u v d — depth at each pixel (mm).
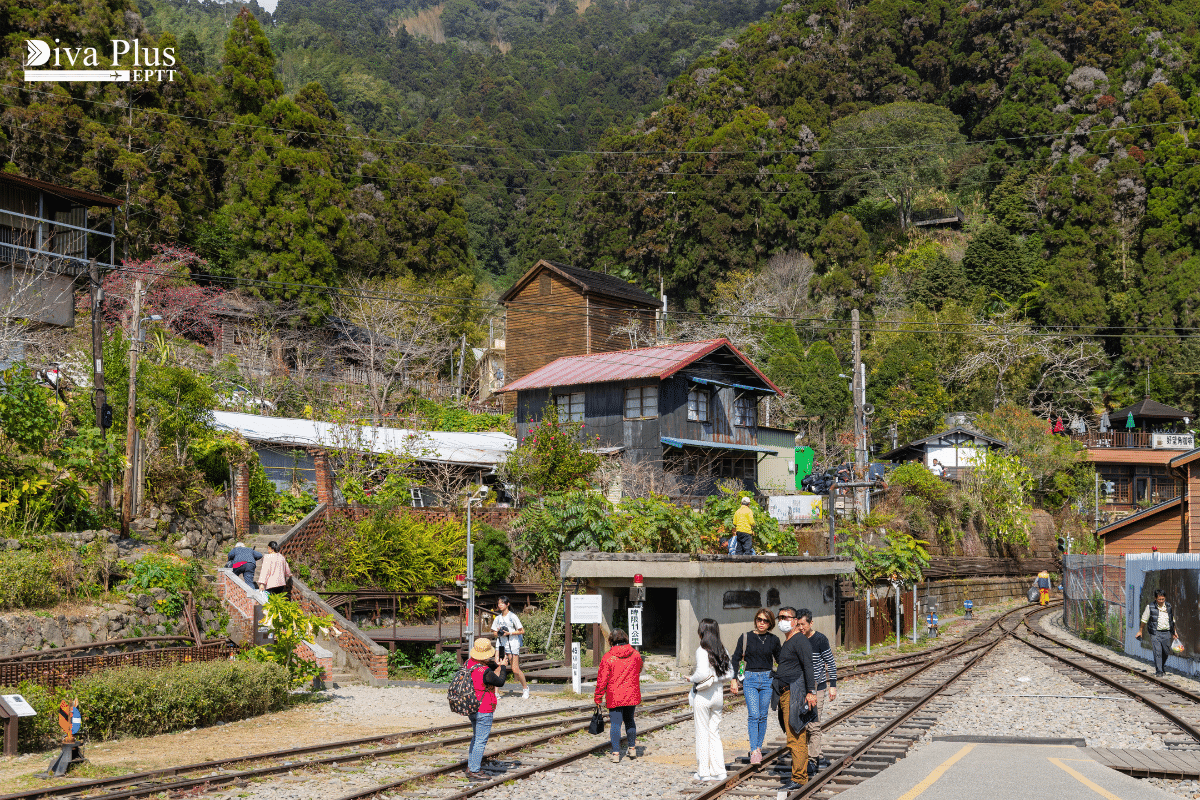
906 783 10008
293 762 11633
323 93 78000
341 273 65062
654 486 35500
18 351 26000
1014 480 52188
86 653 16078
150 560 18875
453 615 26672
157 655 16078
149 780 10609
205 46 147250
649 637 26422
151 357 29797
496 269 118750
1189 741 13227
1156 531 38656
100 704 13109
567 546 26656
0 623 15211
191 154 57656
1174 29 106000
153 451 23594
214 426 27656
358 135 92188
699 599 23266
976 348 72438
